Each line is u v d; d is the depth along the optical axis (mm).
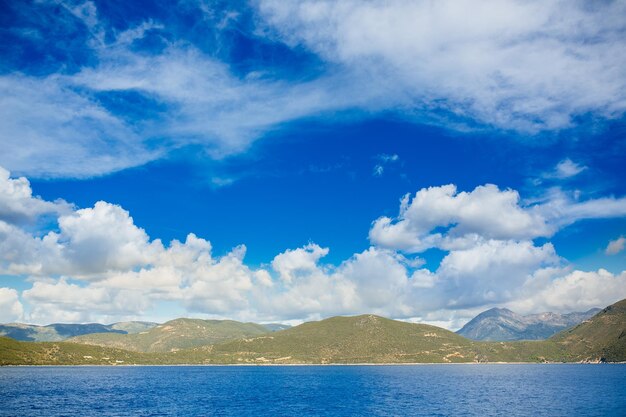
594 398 187125
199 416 144750
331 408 162375
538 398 188750
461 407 160875
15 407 162750
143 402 182250
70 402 179250
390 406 165625
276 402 182375
